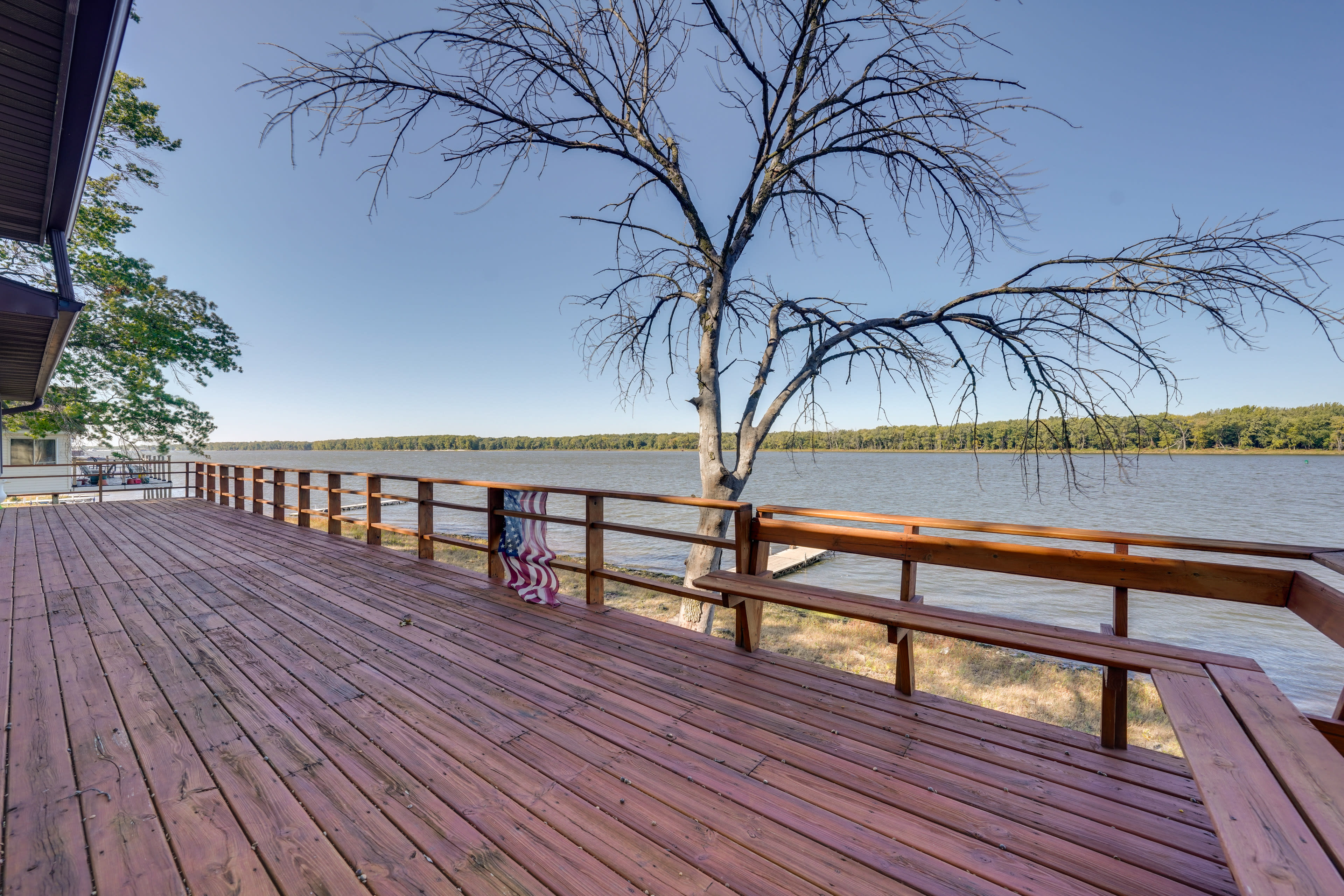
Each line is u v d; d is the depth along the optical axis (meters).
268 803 1.92
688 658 3.21
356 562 5.84
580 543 21.00
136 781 2.04
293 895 1.52
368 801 1.94
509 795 1.97
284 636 3.61
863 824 1.81
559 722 2.49
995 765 2.12
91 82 3.54
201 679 2.94
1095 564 2.54
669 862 1.65
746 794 1.97
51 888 1.53
